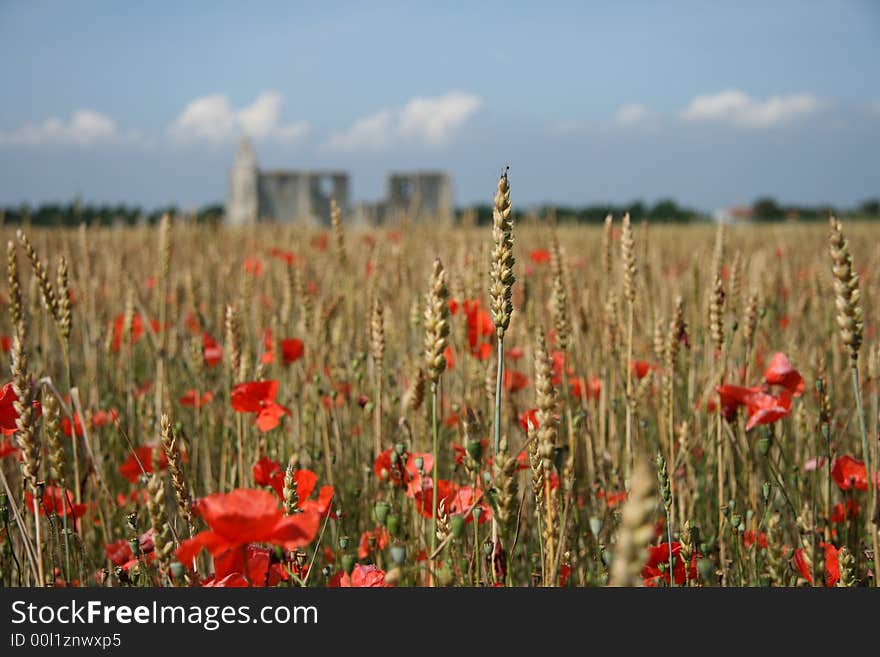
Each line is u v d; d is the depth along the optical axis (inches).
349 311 198.2
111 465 159.5
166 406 157.1
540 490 83.2
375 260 190.9
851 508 118.5
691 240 455.2
